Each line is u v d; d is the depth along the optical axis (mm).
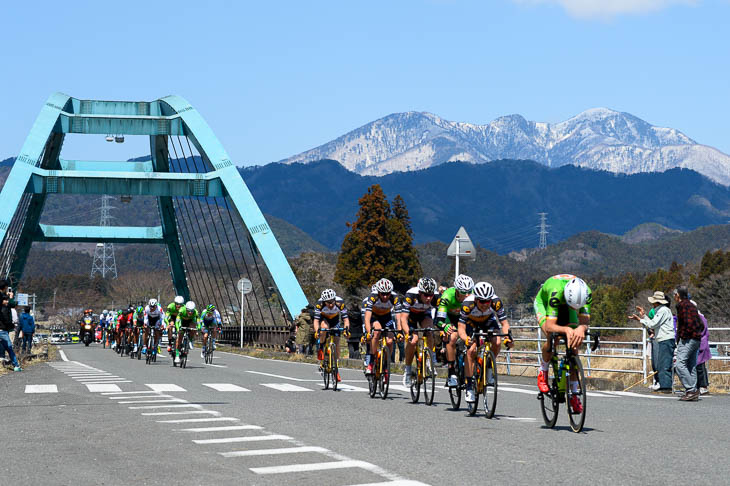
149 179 42938
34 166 41406
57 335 103812
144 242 66562
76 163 54938
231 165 43312
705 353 17703
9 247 50375
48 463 7922
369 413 12414
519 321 150750
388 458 8164
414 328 14695
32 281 167375
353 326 32250
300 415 12078
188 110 44938
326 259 111500
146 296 119562
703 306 83250
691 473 7328
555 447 8914
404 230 81000
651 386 19344
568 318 10492
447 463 7871
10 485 6879
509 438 9648
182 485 6836
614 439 9562
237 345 51156
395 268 80188
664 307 17891
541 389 10742
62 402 14047
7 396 15242
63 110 44719
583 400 10031
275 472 7395
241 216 42406
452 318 13203
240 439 9492
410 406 13703
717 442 9312
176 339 26547
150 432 10141
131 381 19375
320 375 22266
